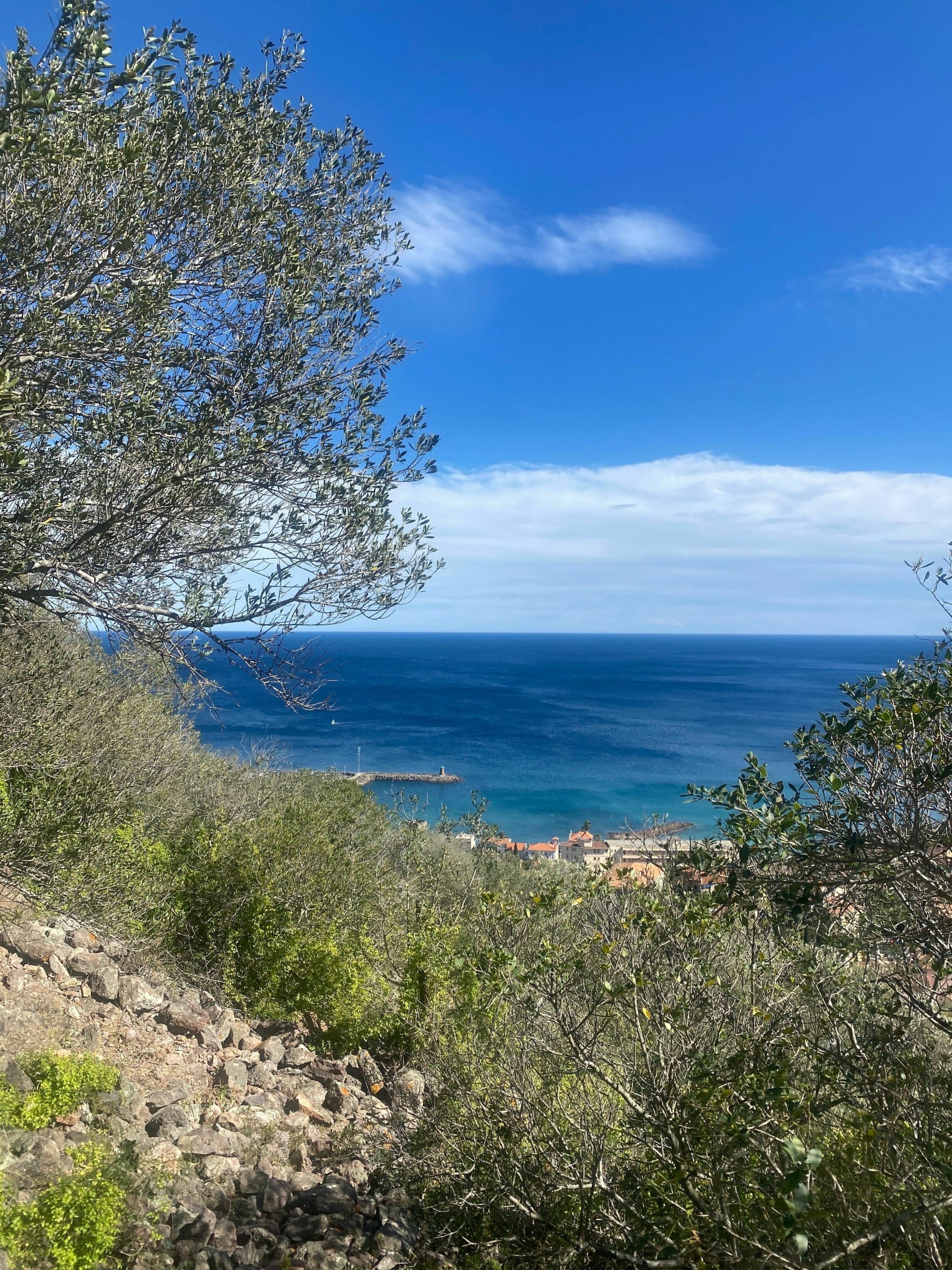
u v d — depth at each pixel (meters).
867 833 2.80
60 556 3.76
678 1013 3.65
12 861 6.62
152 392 3.80
